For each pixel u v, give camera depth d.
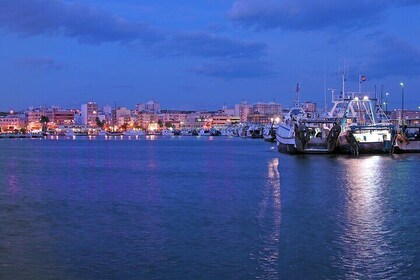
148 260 23.70
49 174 65.81
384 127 85.44
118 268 22.64
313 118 96.69
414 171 60.81
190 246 25.95
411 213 33.97
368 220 31.75
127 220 32.69
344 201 39.03
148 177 60.44
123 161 91.75
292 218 32.56
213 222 31.59
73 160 96.06
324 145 89.25
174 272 22.05
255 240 26.95
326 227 29.81
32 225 31.47
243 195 43.03
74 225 31.36
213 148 143.00
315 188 46.72
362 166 68.06
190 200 40.72
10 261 23.75
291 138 93.94
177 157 102.19
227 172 65.69
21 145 184.88
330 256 24.02
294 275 21.55
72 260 23.86
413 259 23.48
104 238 27.86
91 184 53.44
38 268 22.75
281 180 53.78
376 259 23.55
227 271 22.08
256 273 21.80
